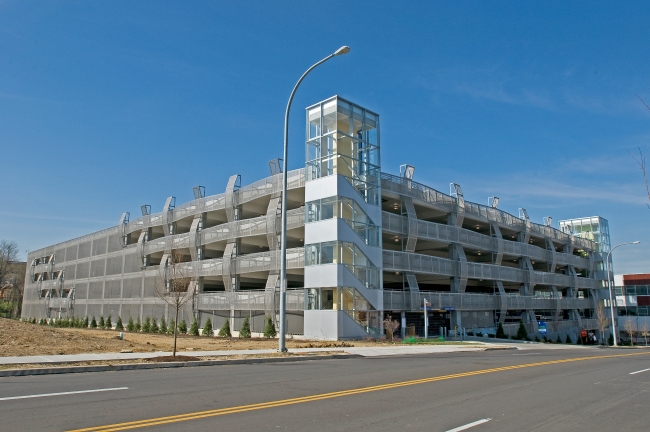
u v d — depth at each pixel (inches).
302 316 1376.7
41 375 481.1
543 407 357.7
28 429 264.8
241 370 559.5
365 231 1359.5
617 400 393.1
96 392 382.6
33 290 3270.2
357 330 1274.6
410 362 701.9
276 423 288.7
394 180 1558.8
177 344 989.8
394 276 1667.1
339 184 1295.5
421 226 1594.5
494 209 2032.5
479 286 2139.5
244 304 1556.3
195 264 1772.9
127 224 2353.6
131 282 2236.7
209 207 1823.3
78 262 2758.4
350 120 1389.0
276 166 1617.9
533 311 2137.1
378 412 325.7
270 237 1508.4
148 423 281.9
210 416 303.4
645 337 2728.8
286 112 815.7
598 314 2506.2
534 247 2235.5
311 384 447.2
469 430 283.3
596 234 3009.4
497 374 561.6
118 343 822.5
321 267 1289.4
